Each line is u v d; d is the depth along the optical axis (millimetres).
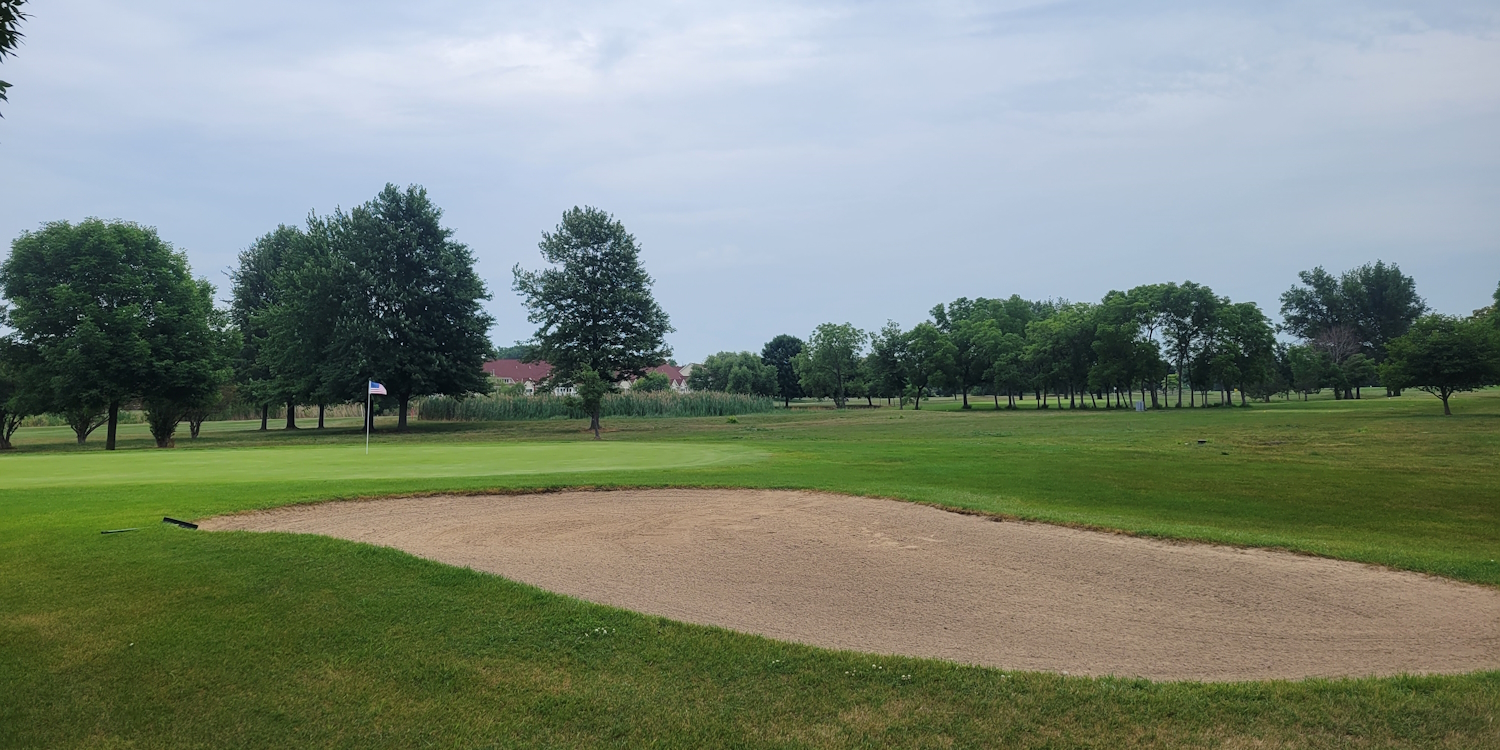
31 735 4906
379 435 45312
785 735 4824
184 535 9680
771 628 6957
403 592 7426
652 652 6082
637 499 14055
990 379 93750
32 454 22969
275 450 24562
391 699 5359
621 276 52812
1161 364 79438
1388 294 119938
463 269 51562
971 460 21828
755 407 78312
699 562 9406
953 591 8211
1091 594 8094
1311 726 4871
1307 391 108625
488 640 6324
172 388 40219
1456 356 49375
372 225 49375
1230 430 39125
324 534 10422
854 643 6594
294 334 48906
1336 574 8750
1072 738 4750
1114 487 16234
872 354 97562
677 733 4875
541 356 51656
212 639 6328
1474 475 18406
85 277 39469
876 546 10273
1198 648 6508
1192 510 13562
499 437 40625
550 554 9711
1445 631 6883
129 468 18469
